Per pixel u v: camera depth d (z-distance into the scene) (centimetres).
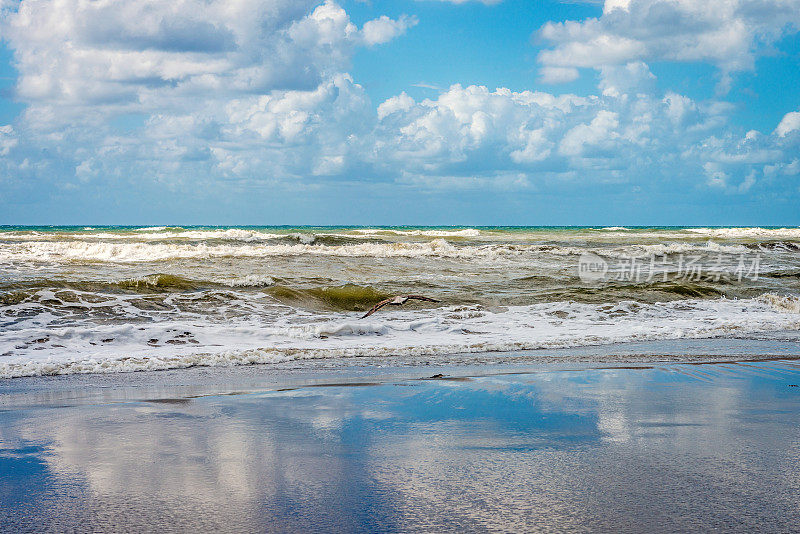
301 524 337
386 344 1091
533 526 335
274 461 452
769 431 536
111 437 517
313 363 938
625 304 1507
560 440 510
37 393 711
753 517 346
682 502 370
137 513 352
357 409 628
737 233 5175
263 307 1345
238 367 901
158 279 1471
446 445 495
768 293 1706
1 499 373
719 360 952
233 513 352
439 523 339
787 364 912
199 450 480
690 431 538
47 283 1366
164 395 700
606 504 367
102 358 920
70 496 379
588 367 895
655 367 891
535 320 1341
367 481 408
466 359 974
